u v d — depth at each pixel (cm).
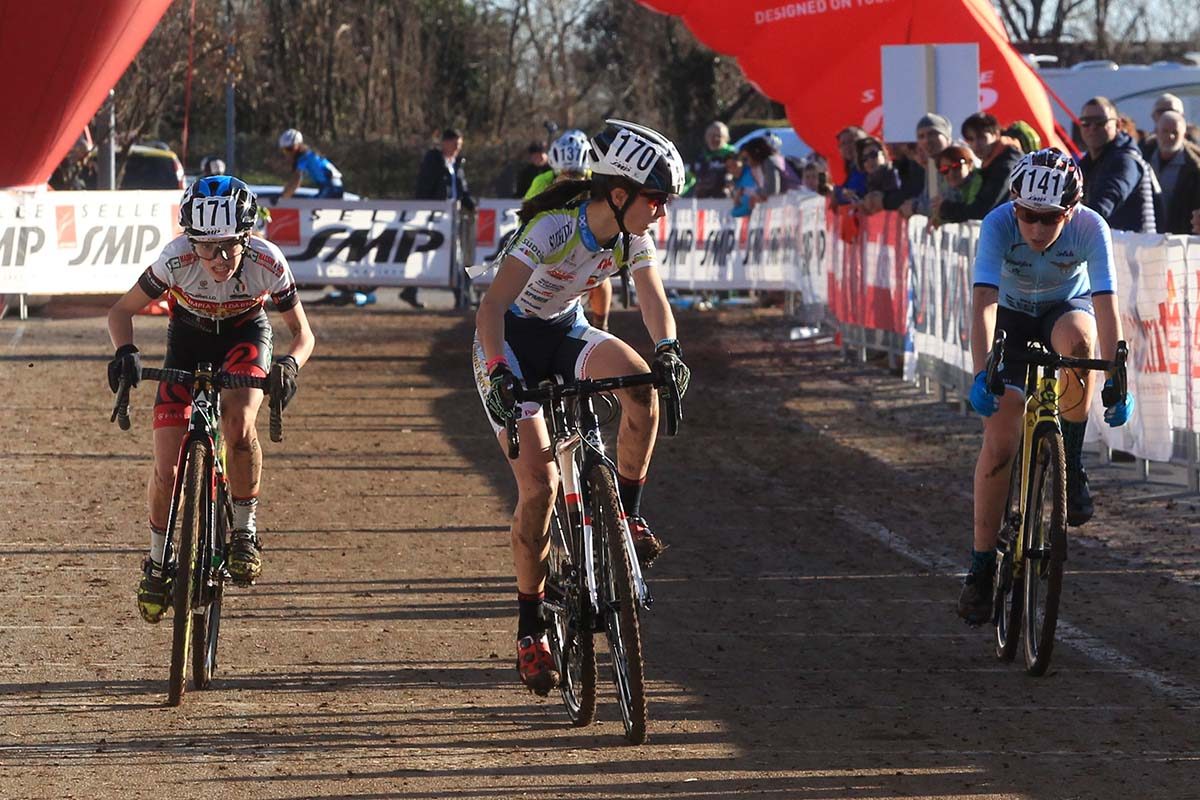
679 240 5191
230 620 1658
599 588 1266
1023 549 1480
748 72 4344
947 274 3105
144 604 1445
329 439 2833
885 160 3734
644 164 1249
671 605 1748
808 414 3170
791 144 7100
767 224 4906
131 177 6675
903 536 2109
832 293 4109
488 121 13675
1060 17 12381
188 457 1378
